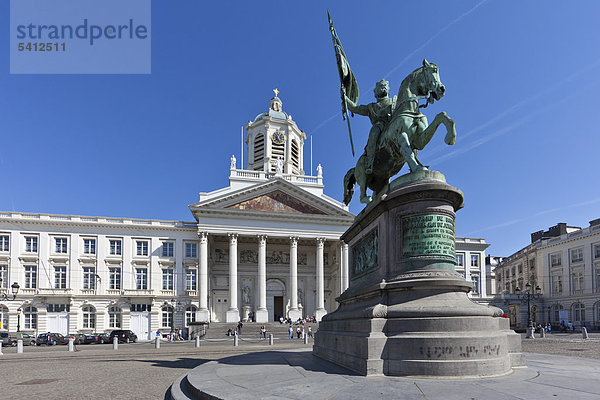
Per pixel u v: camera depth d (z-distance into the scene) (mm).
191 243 64125
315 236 62781
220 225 60062
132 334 52344
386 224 9305
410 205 8992
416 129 9789
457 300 8336
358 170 11258
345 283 62812
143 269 61906
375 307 8328
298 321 58469
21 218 59281
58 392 10555
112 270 61188
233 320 57562
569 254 67000
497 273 94375
